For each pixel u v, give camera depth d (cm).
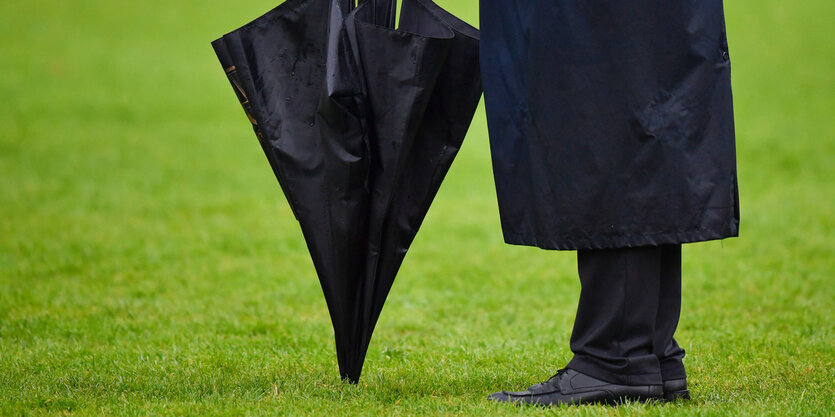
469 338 1219
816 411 778
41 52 5178
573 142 779
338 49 783
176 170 2959
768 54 5150
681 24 763
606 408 777
